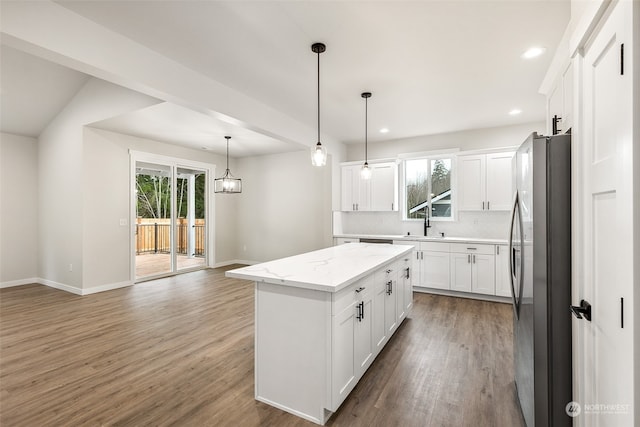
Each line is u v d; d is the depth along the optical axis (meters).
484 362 2.54
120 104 4.03
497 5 2.00
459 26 2.23
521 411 1.90
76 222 4.67
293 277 1.95
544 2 1.96
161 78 2.63
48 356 2.64
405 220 5.51
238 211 7.31
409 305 3.63
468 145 5.00
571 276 1.43
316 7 2.03
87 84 4.44
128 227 5.15
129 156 5.17
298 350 1.91
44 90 4.33
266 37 2.38
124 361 2.56
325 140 5.33
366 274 2.18
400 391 2.14
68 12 2.08
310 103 3.80
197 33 2.34
